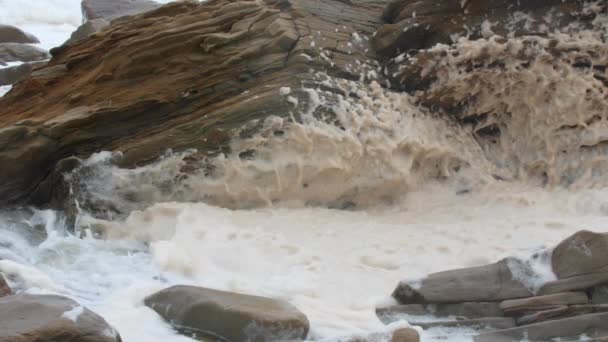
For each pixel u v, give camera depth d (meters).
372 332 4.09
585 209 6.57
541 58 7.12
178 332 4.41
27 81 8.52
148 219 6.45
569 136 7.16
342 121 6.83
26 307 3.74
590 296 4.68
